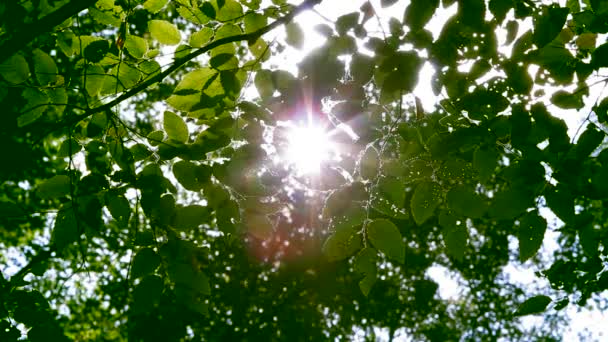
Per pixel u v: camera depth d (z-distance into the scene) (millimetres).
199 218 920
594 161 896
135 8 971
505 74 915
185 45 953
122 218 919
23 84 923
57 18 879
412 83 903
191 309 894
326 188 949
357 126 921
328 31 916
